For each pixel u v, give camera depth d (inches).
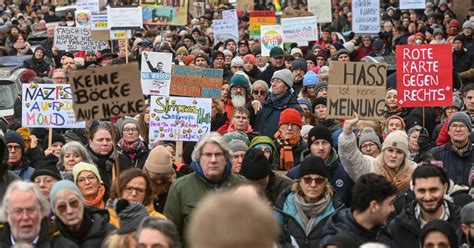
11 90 901.8
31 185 351.3
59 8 1813.5
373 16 1148.5
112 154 514.9
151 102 585.9
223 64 918.4
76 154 483.2
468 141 510.0
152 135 586.2
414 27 1256.8
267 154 505.4
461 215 374.9
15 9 2101.4
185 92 657.6
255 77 913.5
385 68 494.9
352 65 496.4
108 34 1006.4
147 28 1505.9
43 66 1054.4
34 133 674.2
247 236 180.7
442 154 515.2
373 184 354.0
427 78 564.1
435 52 562.3
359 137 550.9
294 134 530.6
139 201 401.1
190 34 1205.7
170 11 1154.0
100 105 453.1
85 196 439.2
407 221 379.6
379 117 496.1
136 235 322.0
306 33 1074.1
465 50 1061.8
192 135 588.1
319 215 398.6
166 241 309.6
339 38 1238.3
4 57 1163.9
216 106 650.8
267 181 419.2
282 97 634.8
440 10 1529.3
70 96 609.9
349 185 459.2
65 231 372.8
